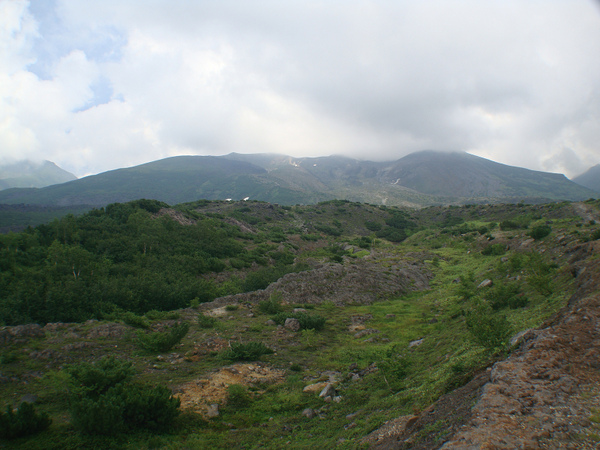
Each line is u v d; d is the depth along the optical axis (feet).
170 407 40.57
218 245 215.72
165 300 107.55
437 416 30.48
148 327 80.23
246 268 191.52
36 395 44.70
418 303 124.47
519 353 33.17
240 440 39.32
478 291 99.81
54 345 61.16
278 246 273.13
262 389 54.60
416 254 235.20
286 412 47.06
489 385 28.40
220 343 73.92
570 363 28.53
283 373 61.41
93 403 36.68
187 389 49.67
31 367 52.42
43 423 36.78
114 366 47.85
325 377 59.11
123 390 40.91
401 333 83.71
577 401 23.98
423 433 28.12
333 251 269.64
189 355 65.21
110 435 36.19
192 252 189.98
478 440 21.61
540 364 29.37
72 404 37.83
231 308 105.19
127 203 258.78
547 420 22.61
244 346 67.92
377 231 457.27
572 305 39.42
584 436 20.65
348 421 42.14
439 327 78.48
